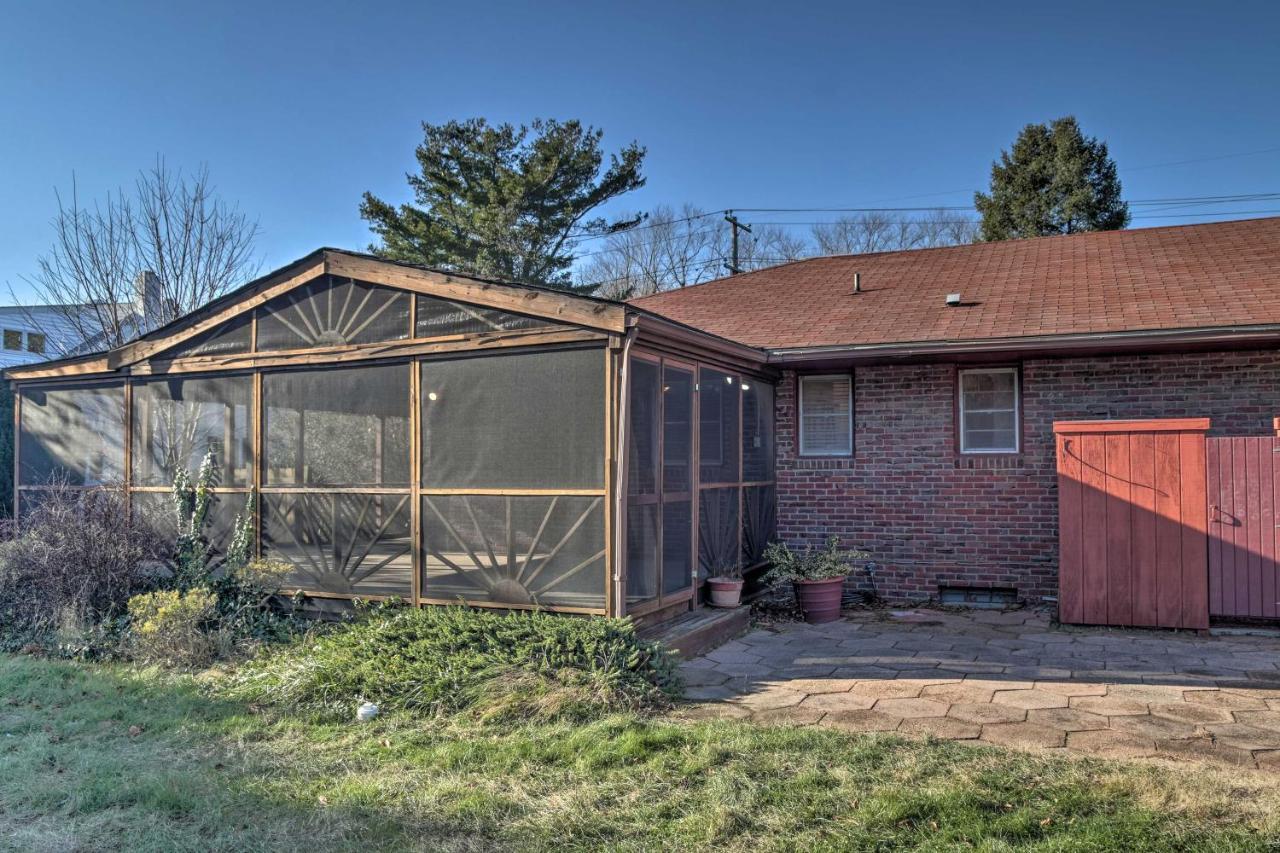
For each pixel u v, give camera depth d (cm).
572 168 2817
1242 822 375
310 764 484
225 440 895
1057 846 354
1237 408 913
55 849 384
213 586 830
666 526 793
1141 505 841
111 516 865
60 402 1001
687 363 835
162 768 479
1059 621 871
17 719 573
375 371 809
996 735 509
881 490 1046
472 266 2794
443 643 647
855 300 1202
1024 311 1020
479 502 750
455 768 473
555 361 722
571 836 385
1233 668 677
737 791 424
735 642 802
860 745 485
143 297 1727
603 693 569
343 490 820
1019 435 1002
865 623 895
